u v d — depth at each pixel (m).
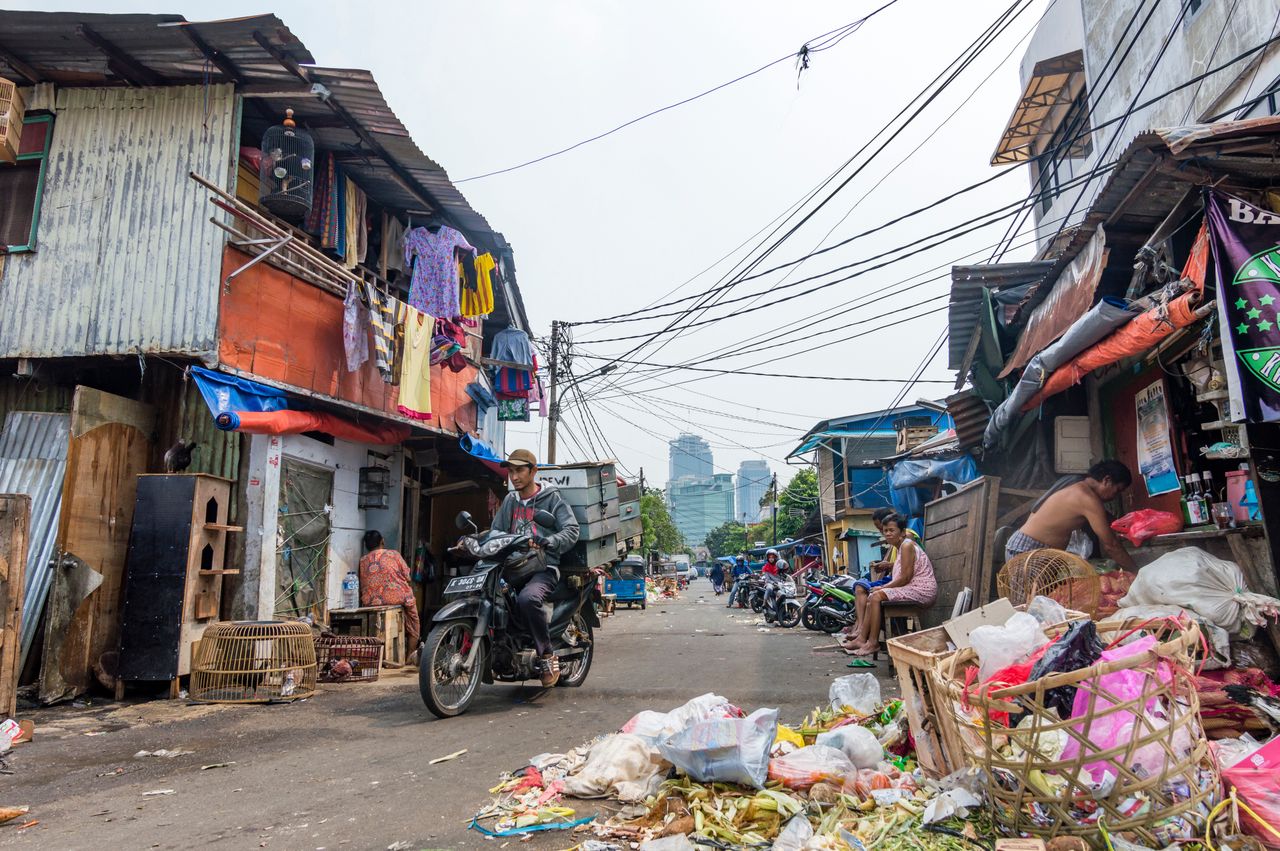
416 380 10.20
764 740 3.22
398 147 9.10
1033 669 2.80
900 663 3.55
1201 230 4.76
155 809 3.47
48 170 8.12
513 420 16.58
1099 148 11.58
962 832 2.70
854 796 3.06
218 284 7.65
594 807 3.29
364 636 8.31
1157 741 2.46
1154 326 5.02
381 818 3.27
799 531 35.19
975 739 2.88
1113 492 5.55
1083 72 12.56
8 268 8.00
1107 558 6.00
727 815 2.92
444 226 10.84
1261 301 4.23
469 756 4.29
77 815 3.41
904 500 14.41
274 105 8.27
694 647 10.23
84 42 7.44
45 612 6.71
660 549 57.91
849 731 3.48
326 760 4.30
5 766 4.30
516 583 6.01
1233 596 3.97
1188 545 5.13
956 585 7.52
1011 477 8.78
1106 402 7.38
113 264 7.85
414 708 5.90
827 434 25.94
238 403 7.49
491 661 5.97
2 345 7.84
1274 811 2.53
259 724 5.40
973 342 9.34
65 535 6.61
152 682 6.84
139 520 6.82
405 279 11.39
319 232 9.16
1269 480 4.53
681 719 3.91
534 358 16.05
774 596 14.74
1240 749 3.06
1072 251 6.51
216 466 7.95
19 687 6.45
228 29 7.14
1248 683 3.75
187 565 6.72
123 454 7.43
